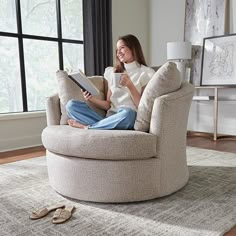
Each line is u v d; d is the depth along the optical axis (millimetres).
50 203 1665
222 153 2803
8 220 1453
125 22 4367
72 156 1692
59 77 2111
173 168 1737
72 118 1932
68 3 3814
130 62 1968
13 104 3438
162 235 1271
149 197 1636
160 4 4453
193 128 4195
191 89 1836
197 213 1487
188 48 3689
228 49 3582
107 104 2029
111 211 1533
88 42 3816
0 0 3219
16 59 3410
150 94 1661
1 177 2184
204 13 3877
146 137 1559
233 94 3684
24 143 3402
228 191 1792
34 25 3523
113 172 1587
